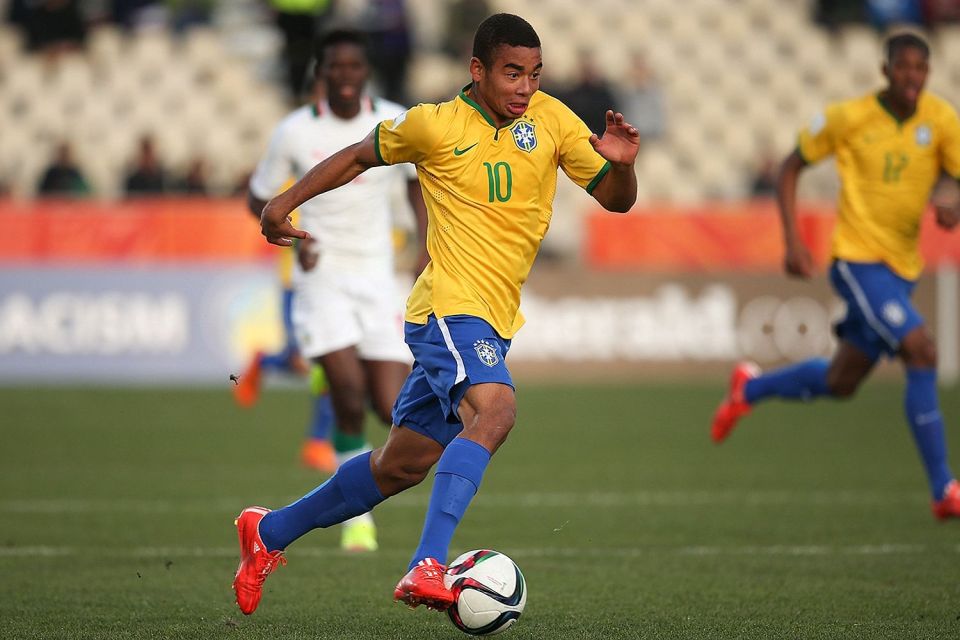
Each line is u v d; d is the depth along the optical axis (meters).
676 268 54.09
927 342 26.20
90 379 51.56
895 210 26.47
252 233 51.56
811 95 75.12
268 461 35.69
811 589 19.86
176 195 58.16
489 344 16.03
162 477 32.78
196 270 51.44
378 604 18.84
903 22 77.88
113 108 68.94
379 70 66.00
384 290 25.16
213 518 27.02
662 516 27.23
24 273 51.19
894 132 26.34
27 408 45.34
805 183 65.00
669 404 47.78
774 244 54.19
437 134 16.11
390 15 66.00
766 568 21.67
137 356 51.47
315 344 24.70
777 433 41.75
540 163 16.36
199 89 70.00
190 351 51.50
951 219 26.89
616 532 25.33
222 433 41.09
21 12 70.88
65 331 51.38
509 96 15.91
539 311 53.44
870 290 26.47
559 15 75.12
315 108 25.64
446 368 15.97
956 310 53.72
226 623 17.34
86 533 25.23
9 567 21.75
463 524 26.31
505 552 23.25
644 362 53.72
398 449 16.67
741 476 33.09
